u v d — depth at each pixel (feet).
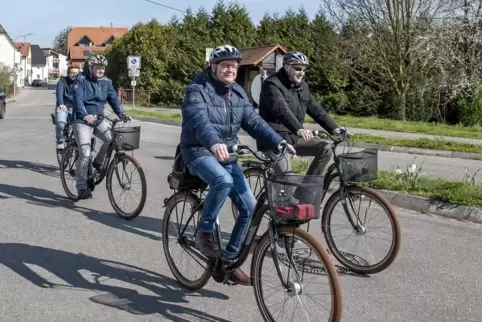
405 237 20.54
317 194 11.72
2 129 57.31
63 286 15.24
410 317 13.78
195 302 14.40
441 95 85.15
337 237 17.42
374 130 65.46
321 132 16.89
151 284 15.56
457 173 36.91
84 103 23.70
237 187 13.98
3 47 276.82
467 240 20.33
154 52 125.90
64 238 19.56
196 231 14.70
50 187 28.12
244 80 92.89
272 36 119.24
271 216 12.15
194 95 13.73
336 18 91.30
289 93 17.99
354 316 13.76
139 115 82.84
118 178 22.34
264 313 12.78
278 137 13.64
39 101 141.28
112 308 13.89
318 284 12.61
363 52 89.15
